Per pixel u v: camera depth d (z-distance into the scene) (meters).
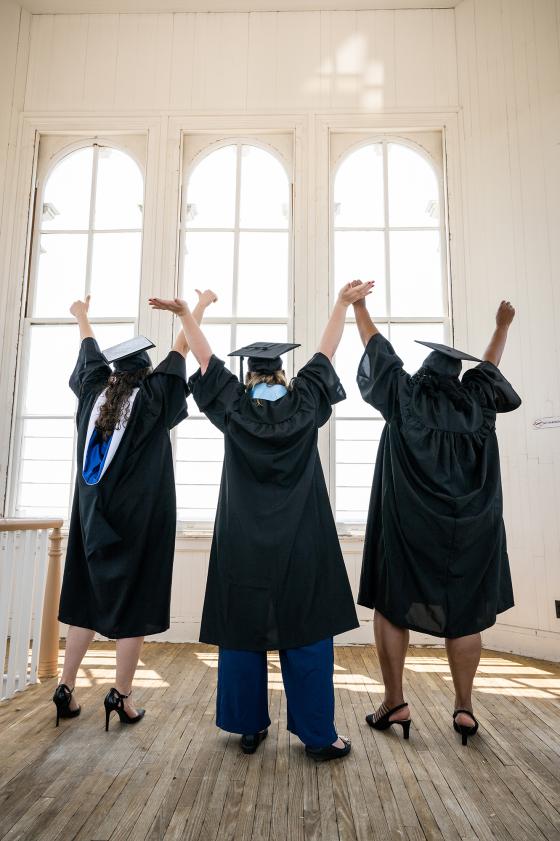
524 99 3.82
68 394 4.08
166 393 2.19
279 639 1.76
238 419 1.85
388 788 1.64
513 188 3.79
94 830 1.41
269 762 1.81
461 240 4.00
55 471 4.00
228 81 4.32
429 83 4.23
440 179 4.22
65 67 4.39
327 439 3.92
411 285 4.12
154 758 1.83
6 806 1.52
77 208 4.32
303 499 1.85
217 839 1.38
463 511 1.89
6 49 4.32
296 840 1.38
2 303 4.09
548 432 3.41
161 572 2.12
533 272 3.61
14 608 2.48
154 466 2.14
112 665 3.03
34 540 2.59
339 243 4.20
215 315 4.14
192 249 4.23
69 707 2.17
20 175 4.26
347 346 4.05
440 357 2.04
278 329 4.12
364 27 4.34
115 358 2.14
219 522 1.92
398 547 1.96
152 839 1.37
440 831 1.42
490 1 4.09
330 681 1.83
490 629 3.54
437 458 1.93
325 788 1.64
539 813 1.51
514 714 2.31
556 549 3.31
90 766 1.77
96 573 2.06
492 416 2.03
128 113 4.30
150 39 4.40
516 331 3.63
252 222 4.26
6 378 4.03
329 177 4.19
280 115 4.25
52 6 4.39
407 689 2.65
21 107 4.33
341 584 1.88
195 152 4.34
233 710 1.84
